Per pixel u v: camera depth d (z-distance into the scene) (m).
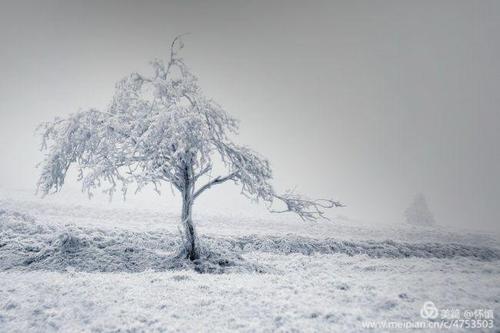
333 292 11.93
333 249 24.77
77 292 11.72
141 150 16.34
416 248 27.02
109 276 14.51
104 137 16.59
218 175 18.19
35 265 16.45
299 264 19.53
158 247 22.09
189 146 15.97
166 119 16.05
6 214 25.25
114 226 26.78
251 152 18.03
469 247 29.59
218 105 18.42
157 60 18.97
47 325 9.22
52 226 23.69
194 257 17.42
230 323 9.00
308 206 18.55
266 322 8.99
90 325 9.09
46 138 17.44
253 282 13.60
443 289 12.53
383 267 18.72
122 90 18.25
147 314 9.76
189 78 18.66
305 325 8.61
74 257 17.31
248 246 23.97
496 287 13.47
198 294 11.59
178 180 17.62
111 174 16.23
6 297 11.19
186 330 8.60
